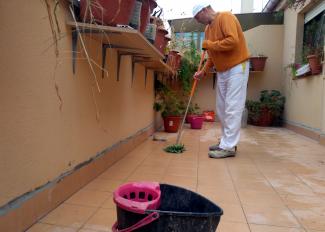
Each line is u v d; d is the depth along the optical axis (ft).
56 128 6.22
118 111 10.37
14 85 4.85
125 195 4.51
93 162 8.18
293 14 21.24
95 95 8.23
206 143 14.28
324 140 14.48
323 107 15.17
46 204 5.86
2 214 4.60
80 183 7.38
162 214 3.86
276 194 7.50
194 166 10.00
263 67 23.48
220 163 10.52
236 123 11.44
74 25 6.45
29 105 5.27
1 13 4.51
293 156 11.93
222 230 5.55
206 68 13.03
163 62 13.37
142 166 9.76
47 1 5.31
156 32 10.36
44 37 5.66
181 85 21.36
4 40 4.59
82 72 7.38
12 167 4.87
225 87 11.67
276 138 16.79
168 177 8.68
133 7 6.93
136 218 3.92
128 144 11.67
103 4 6.47
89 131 7.93
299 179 8.79
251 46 24.38
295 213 6.36
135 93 12.71
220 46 10.81
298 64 19.60
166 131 17.81
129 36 7.33
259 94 24.50
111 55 9.39
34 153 5.46
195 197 4.64
